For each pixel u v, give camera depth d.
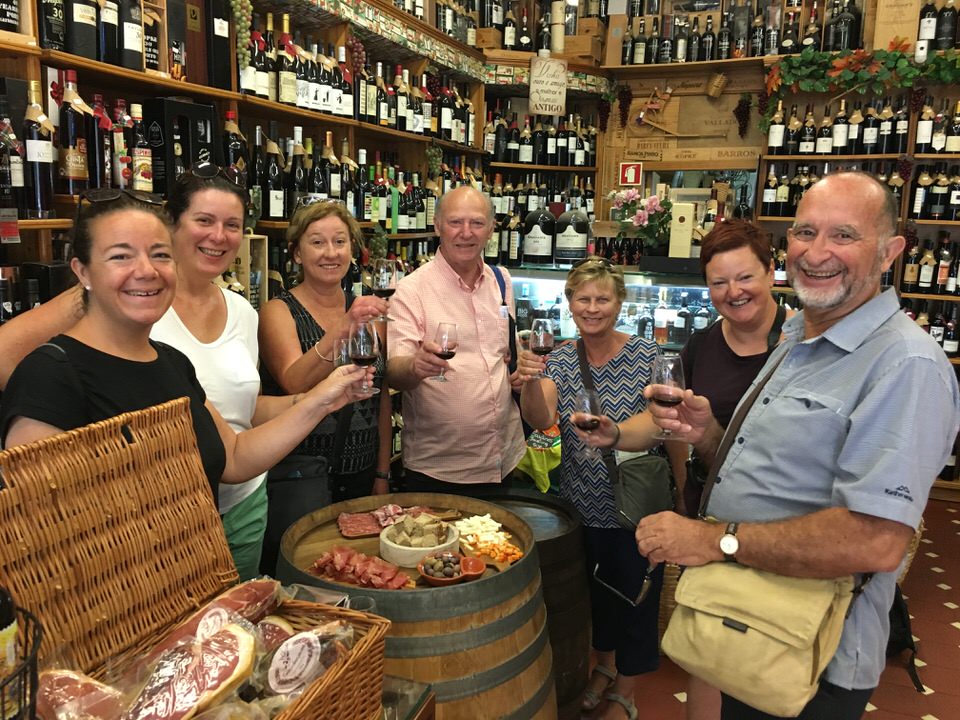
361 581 1.66
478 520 1.97
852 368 1.40
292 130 3.80
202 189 1.87
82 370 1.29
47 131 2.13
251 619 1.16
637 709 2.67
